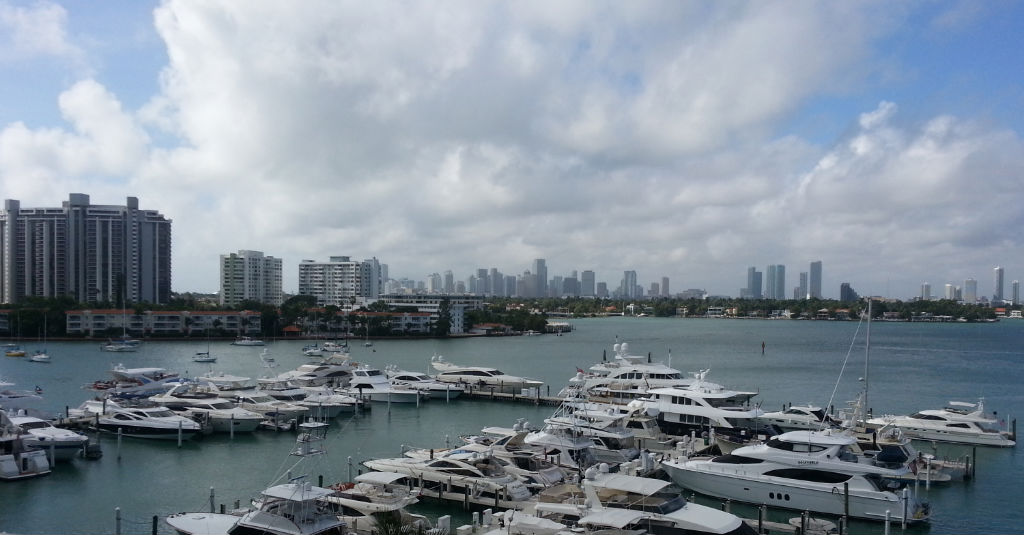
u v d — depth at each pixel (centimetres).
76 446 5925
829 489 4625
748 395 8419
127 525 4469
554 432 5666
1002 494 5306
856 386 12231
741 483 4900
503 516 3972
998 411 9619
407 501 4281
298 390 8919
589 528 3631
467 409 9231
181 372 13525
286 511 3522
